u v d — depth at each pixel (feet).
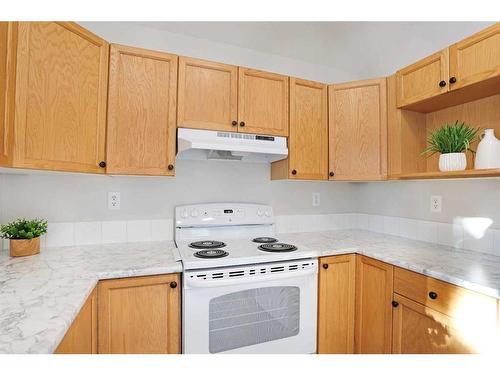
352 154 6.16
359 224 8.05
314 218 7.62
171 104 5.09
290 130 5.99
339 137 6.28
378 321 4.97
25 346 2.02
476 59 4.23
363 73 7.85
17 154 3.41
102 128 4.55
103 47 4.57
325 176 6.30
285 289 4.93
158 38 6.11
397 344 4.57
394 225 6.94
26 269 3.91
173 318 4.26
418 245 5.74
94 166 4.43
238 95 5.59
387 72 7.05
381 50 6.88
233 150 5.30
